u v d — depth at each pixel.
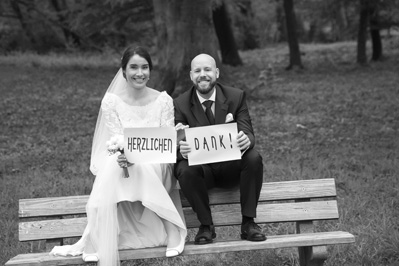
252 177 4.57
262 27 48.06
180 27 15.00
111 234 4.40
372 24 28.06
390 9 26.77
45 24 32.31
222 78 16.03
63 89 19.84
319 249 4.48
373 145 10.38
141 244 4.64
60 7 33.34
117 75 4.97
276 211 4.84
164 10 15.32
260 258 5.37
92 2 24.25
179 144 4.57
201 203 4.59
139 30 29.23
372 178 7.90
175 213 4.52
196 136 4.54
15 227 6.31
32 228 4.70
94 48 34.12
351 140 10.98
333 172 8.21
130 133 4.49
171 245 4.50
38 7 31.78
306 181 4.90
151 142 4.52
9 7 32.12
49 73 24.72
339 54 32.69
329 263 5.18
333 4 31.00
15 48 34.94
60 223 4.73
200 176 4.59
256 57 33.91
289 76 23.72
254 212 4.56
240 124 4.85
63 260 4.34
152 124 4.84
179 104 4.93
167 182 4.78
